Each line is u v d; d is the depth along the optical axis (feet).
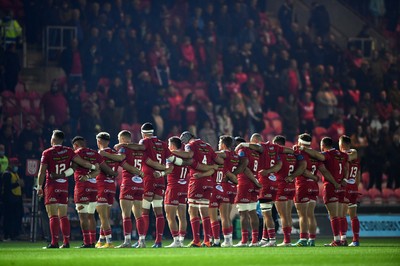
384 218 301.43
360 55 414.82
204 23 385.70
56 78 355.15
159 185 205.36
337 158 210.38
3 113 335.26
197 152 204.85
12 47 336.90
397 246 209.05
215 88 362.94
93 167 198.49
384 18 441.68
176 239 206.18
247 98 362.94
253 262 142.72
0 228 282.36
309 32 413.18
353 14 436.76
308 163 208.74
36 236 265.54
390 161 361.30
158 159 202.69
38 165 267.59
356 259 149.89
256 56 380.37
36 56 367.25
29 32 362.94
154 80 354.54
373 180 351.87
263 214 211.41
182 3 398.42
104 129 329.11
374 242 250.37
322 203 315.78
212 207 209.56
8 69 335.67
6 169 275.39
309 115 370.32
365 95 383.45
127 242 202.69
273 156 209.05
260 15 407.64
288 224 211.20
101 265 137.49
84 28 367.25
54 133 197.36
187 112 342.85
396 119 385.91
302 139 208.54
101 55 354.13
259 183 209.36
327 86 377.30
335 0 435.94
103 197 202.28
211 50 377.91
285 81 374.63
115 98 336.70
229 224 211.41
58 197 198.18
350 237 291.79
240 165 207.10
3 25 350.64
